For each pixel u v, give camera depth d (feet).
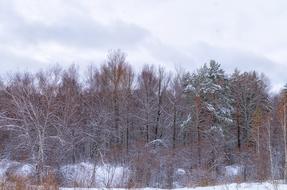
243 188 49.44
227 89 153.69
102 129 130.52
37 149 83.46
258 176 83.76
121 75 170.19
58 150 85.92
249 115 159.53
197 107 136.46
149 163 92.68
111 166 74.54
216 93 146.41
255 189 48.24
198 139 126.93
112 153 95.30
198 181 73.20
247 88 168.14
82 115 134.31
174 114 148.77
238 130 155.43
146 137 148.25
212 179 74.95
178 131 152.35
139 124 157.89
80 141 104.32
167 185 89.45
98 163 78.89
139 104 168.25
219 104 145.48
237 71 180.86
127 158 93.09
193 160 111.86
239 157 118.62
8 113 91.81
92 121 131.85
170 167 97.45
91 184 56.90
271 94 201.46
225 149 134.31
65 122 98.48
